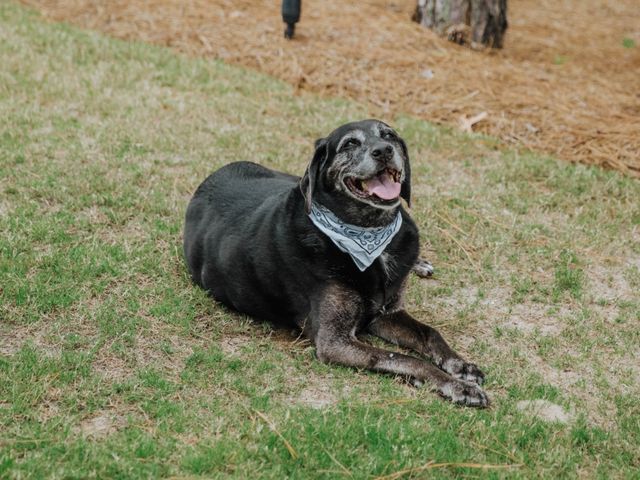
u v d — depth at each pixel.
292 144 3.72
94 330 2.71
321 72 4.36
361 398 2.55
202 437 2.41
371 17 5.08
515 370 2.68
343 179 2.66
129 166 3.46
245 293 2.79
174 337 2.72
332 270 2.67
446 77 4.32
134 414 2.46
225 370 2.60
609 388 2.64
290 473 2.34
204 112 3.89
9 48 4.35
